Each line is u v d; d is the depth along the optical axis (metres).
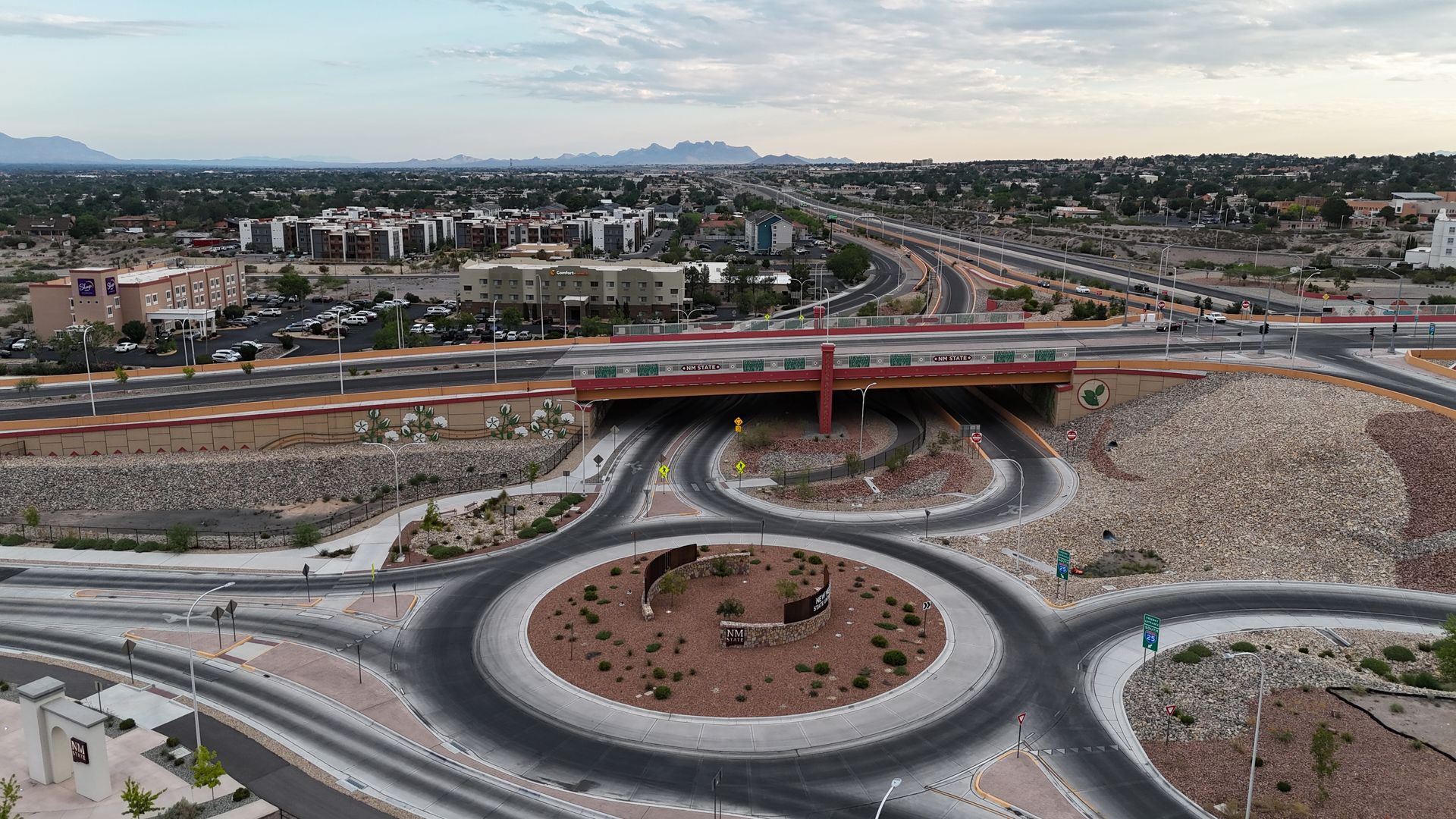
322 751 55.34
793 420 130.62
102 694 61.69
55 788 51.75
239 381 125.56
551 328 192.25
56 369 146.62
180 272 193.50
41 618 73.56
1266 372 116.50
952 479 105.38
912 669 64.50
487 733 57.19
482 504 98.19
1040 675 63.84
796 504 98.81
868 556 84.69
